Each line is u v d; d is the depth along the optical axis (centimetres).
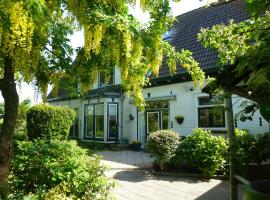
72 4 363
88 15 345
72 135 2070
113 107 1702
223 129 1158
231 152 407
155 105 1480
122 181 811
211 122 1206
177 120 1327
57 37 450
